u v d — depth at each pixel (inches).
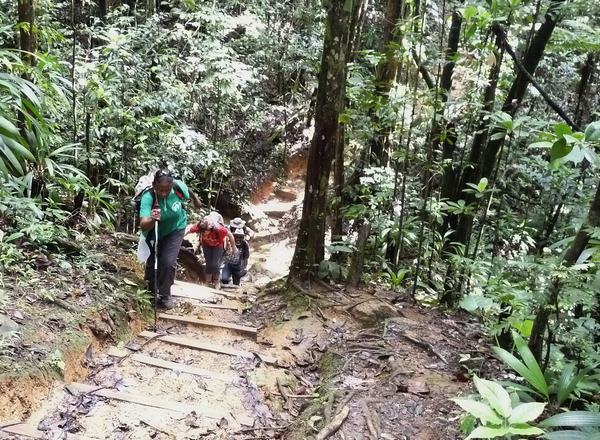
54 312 162.1
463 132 221.1
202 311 212.2
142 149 316.2
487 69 228.2
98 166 296.0
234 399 153.0
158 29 378.6
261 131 521.3
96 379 152.9
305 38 490.0
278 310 208.7
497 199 241.3
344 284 219.5
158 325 195.9
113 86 285.3
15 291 164.6
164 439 131.0
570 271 99.3
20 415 126.6
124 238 252.1
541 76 273.4
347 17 193.5
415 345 171.3
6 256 175.6
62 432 125.7
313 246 215.9
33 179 216.2
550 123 175.2
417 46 214.8
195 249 348.5
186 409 143.3
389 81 227.0
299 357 177.8
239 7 471.2
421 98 218.7
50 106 193.2
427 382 145.6
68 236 220.5
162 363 166.4
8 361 133.0
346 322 192.7
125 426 132.5
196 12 391.2
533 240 234.7
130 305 191.3
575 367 118.6
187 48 419.8
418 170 264.4
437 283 222.8
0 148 113.8
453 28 210.7
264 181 511.2
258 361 175.3
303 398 157.3
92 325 167.0
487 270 182.4
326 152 206.7
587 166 204.8
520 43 232.5
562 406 116.0
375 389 143.8
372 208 227.8
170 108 344.2
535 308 125.0
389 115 209.5
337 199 234.2
